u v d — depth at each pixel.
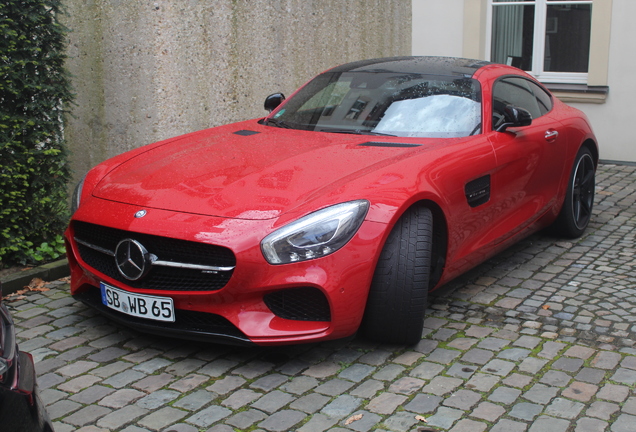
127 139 5.37
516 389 2.83
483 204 3.73
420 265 3.06
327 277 2.86
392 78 4.31
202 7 5.46
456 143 3.67
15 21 4.18
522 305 3.78
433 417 2.62
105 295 3.20
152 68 5.22
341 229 2.88
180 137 4.18
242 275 2.83
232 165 3.38
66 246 3.45
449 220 3.37
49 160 4.39
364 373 2.98
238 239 2.82
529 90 4.77
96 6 5.20
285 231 2.84
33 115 4.33
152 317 3.02
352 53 7.66
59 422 2.60
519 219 4.24
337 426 2.56
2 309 1.87
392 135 3.83
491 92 4.17
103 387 2.87
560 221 4.93
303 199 2.97
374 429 2.54
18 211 4.27
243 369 3.03
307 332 2.90
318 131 3.98
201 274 2.93
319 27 7.01
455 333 3.40
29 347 3.26
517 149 4.04
